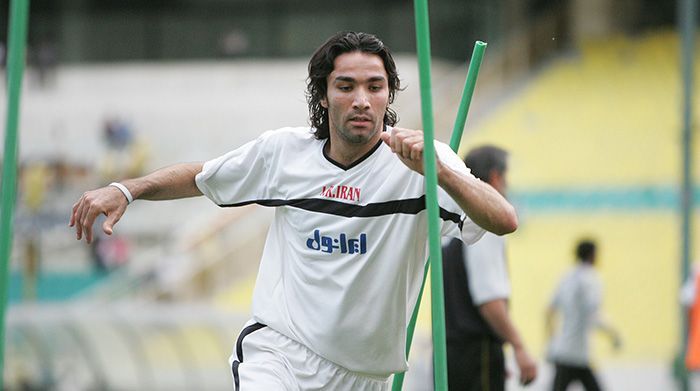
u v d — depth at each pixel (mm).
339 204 16156
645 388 56500
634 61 98312
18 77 15297
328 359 16594
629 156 85625
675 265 74625
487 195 14711
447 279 23938
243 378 16766
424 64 14242
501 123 92938
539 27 102250
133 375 45719
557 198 82812
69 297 83188
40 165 89438
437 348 14414
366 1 112500
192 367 46031
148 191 16672
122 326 45344
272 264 17047
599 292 40156
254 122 103812
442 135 92438
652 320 69938
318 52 16016
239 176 16891
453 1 107625
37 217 83625
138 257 87938
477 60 17141
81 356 45312
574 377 40250
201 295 77250
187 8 116625
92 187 96625
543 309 71312
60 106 106062
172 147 103062
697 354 31047
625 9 104250
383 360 16703
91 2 118875
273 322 16812
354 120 15688
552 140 89250
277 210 16953
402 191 15977
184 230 87125
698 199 76125
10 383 44156
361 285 16188
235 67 107812
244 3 113438
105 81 107688
